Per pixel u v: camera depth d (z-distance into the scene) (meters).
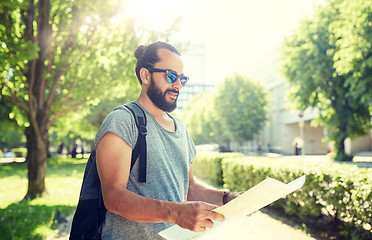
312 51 19.92
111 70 8.34
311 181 5.54
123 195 1.06
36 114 8.74
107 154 1.14
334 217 5.20
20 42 6.46
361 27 12.78
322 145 46.16
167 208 1.01
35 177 8.76
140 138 1.24
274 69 23.41
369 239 4.36
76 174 14.92
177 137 1.45
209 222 0.98
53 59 8.59
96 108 19.36
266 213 6.84
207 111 48.97
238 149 48.50
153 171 1.26
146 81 1.39
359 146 36.50
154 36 7.26
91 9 7.75
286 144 48.12
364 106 20.47
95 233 1.15
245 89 40.47
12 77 8.14
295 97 21.95
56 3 7.94
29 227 5.26
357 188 4.49
